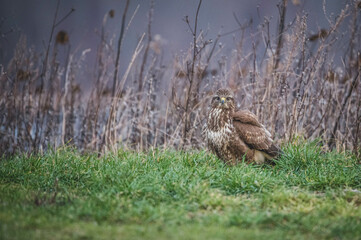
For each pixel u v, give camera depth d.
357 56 13.41
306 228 7.84
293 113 12.54
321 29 13.62
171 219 8.09
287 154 11.70
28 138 13.50
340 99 13.67
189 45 13.73
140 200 9.03
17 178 10.32
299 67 13.45
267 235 7.50
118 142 13.74
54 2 35.66
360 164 11.54
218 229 7.70
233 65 14.03
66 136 14.09
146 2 32.66
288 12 25.45
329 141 13.33
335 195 9.45
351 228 7.73
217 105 11.62
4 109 13.70
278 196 9.05
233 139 11.57
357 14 13.47
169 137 13.81
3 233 7.26
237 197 9.23
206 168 10.65
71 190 9.72
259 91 13.28
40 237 7.17
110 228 7.63
